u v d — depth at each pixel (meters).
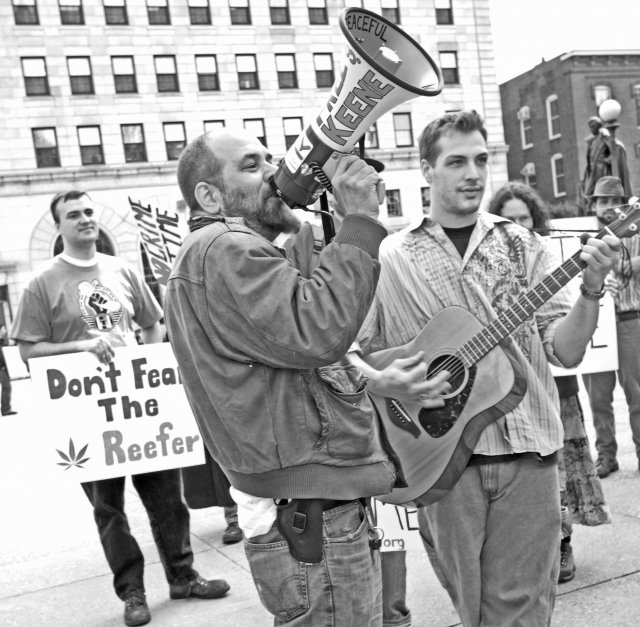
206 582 4.11
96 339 3.96
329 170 1.77
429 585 4.00
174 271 1.88
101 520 3.98
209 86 32.72
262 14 33.22
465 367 2.49
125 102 31.47
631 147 37.47
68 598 4.34
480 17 35.78
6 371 13.76
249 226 1.96
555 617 3.45
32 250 30.31
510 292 2.58
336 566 1.84
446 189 2.55
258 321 1.72
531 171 40.34
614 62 37.12
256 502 1.89
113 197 31.31
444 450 2.46
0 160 30.00
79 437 4.07
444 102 35.38
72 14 30.75
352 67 1.66
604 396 5.45
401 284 2.62
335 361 1.75
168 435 4.16
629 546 4.14
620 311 5.36
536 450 2.40
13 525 6.02
